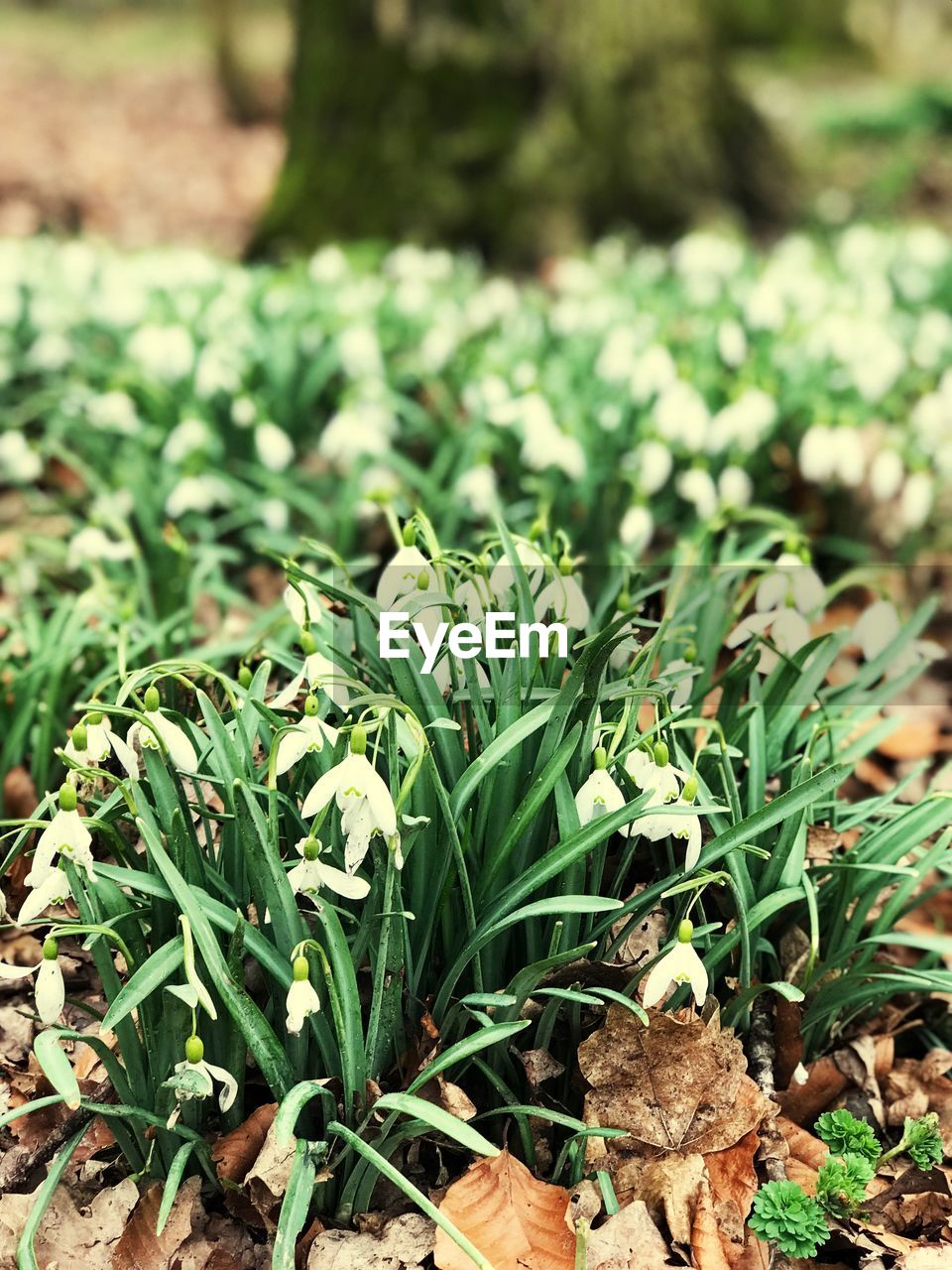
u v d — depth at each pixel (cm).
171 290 116
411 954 43
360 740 37
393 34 159
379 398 92
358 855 37
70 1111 46
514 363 99
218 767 42
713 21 170
